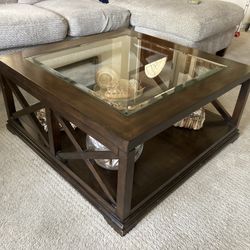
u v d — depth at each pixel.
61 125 1.12
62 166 1.17
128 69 1.28
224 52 2.66
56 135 1.14
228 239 0.98
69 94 0.95
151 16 2.21
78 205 1.07
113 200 0.98
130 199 0.93
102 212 1.01
